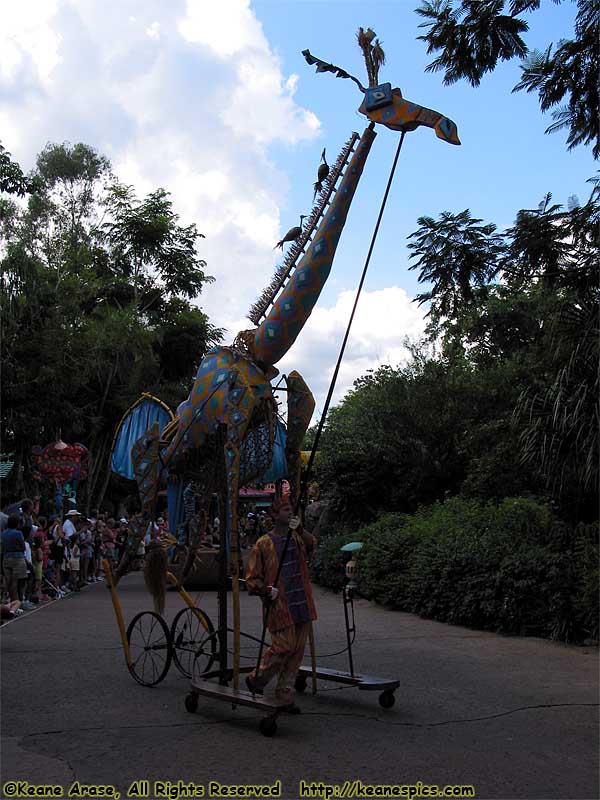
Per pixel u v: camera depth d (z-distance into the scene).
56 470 21.48
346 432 18.92
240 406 6.97
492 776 4.78
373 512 18.11
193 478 8.33
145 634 10.38
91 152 32.88
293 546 6.29
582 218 12.12
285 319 7.27
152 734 5.68
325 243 7.24
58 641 9.86
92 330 26.86
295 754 5.20
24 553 12.77
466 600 10.79
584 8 10.87
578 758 5.13
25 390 22.17
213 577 17.11
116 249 34.00
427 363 18.44
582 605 9.57
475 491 15.74
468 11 10.69
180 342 34.16
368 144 7.26
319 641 9.84
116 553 24.17
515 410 10.88
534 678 7.61
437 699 6.78
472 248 12.91
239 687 6.82
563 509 11.92
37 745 5.40
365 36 7.02
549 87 11.34
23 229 28.73
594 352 10.10
